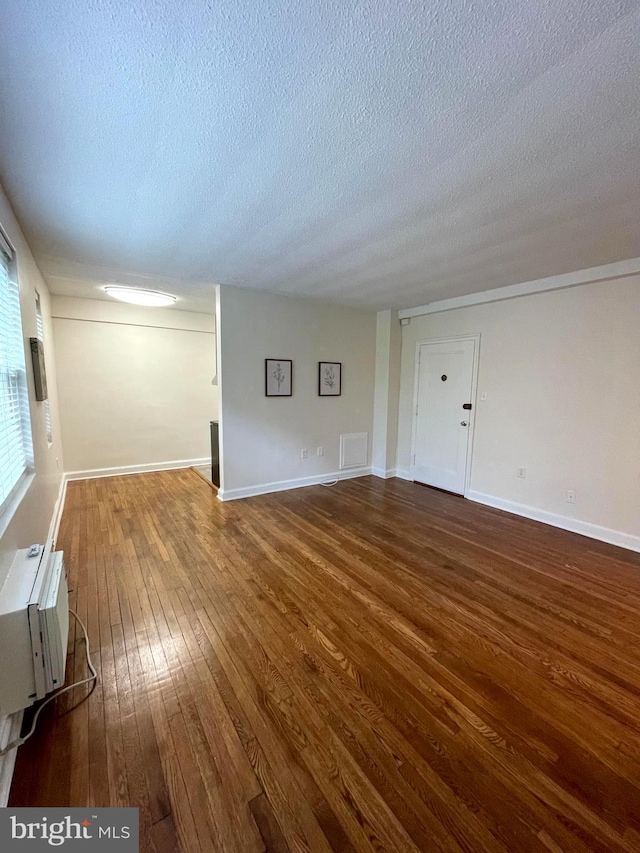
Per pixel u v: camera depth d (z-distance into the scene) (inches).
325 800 47.5
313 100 51.0
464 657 72.9
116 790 48.1
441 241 101.3
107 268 129.5
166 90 49.5
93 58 44.5
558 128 55.8
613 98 49.5
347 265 122.8
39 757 51.9
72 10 38.7
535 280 137.1
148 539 124.3
